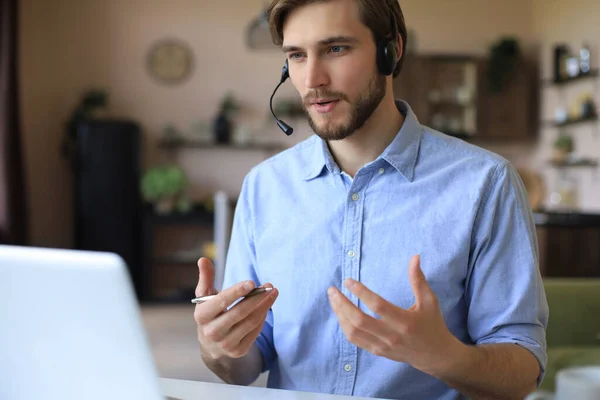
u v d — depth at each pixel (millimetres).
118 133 6367
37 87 6680
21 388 830
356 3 1179
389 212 1297
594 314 2281
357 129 1247
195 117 6898
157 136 6887
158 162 6922
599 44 5637
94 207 6348
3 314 792
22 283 771
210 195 6977
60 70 6730
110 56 6801
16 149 5770
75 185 6457
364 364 1261
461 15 6918
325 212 1330
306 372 1307
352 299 1275
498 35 6938
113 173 6355
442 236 1267
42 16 6695
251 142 6871
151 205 6723
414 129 1336
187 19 6855
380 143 1324
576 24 6039
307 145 1420
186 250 6961
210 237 6984
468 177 1290
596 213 5066
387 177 1310
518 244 1261
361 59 1191
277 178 1411
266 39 6090
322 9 1172
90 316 768
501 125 6809
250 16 6883
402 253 1274
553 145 6469
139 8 6824
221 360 1282
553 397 934
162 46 6840
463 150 1329
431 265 1259
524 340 1207
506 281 1252
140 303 6395
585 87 5938
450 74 6828
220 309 1033
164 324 5316
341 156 1354
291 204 1372
